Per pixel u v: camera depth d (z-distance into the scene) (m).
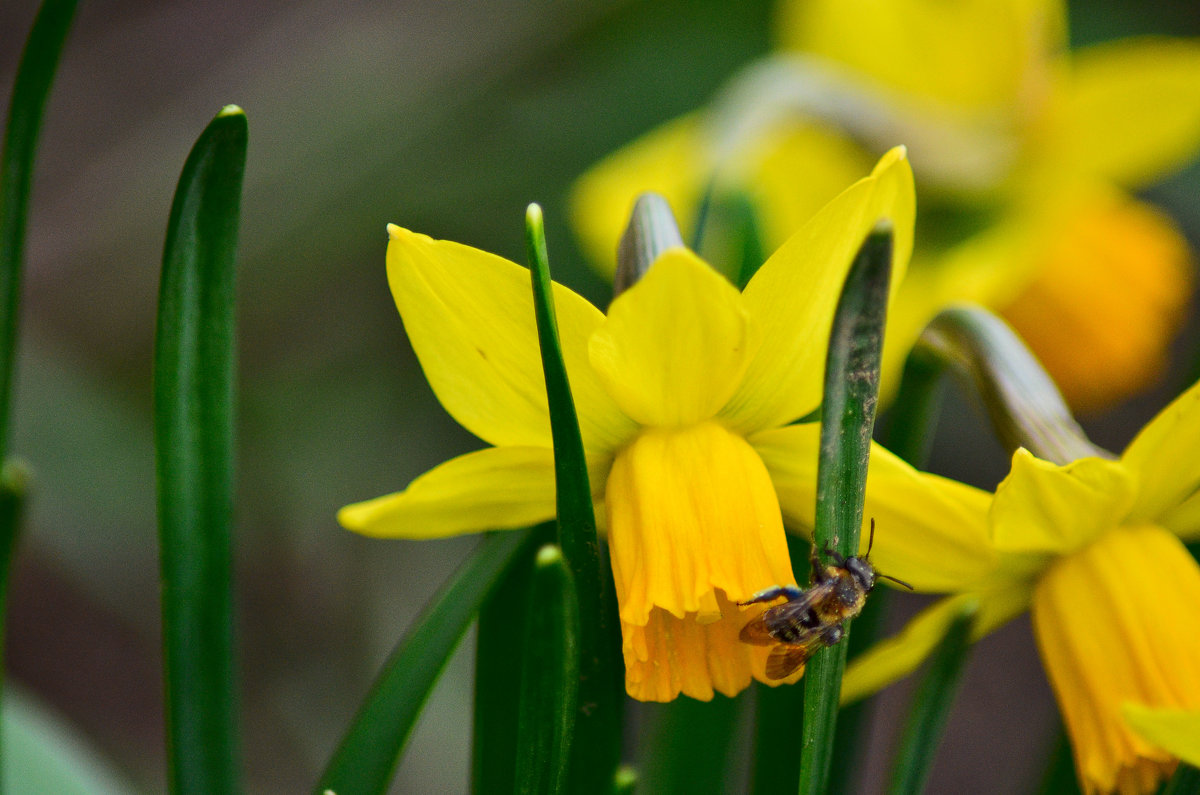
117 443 0.95
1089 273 0.63
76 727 0.99
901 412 0.47
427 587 0.97
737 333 0.44
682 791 0.48
